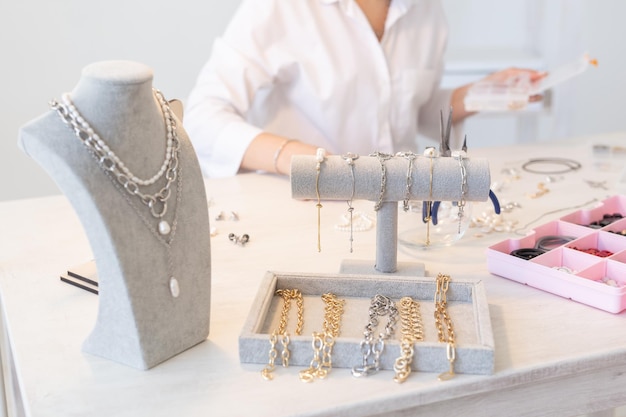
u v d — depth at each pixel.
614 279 0.98
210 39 2.44
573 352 0.84
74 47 2.29
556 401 0.85
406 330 0.84
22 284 1.02
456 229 1.13
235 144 1.50
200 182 0.86
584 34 2.58
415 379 0.78
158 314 0.81
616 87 2.72
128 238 0.78
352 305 0.92
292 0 1.66
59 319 0.93
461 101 1.91
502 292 0.98
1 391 1.30
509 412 0.84
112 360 0.83
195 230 0.85
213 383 0.79
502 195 1.36
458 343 0.81
